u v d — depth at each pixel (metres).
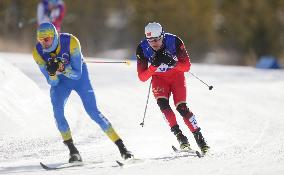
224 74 48.62
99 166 16.95
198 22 124.31
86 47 126.75
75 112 26.77
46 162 17.94
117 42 133.62
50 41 17.03
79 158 17.56
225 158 17.53
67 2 124.00
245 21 129.88
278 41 131.62
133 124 25.77
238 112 29.94
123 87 37.41
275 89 40.22
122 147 17.70
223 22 129.88
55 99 17.73
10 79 24.78
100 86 37.66
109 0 134.00
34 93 25.55
